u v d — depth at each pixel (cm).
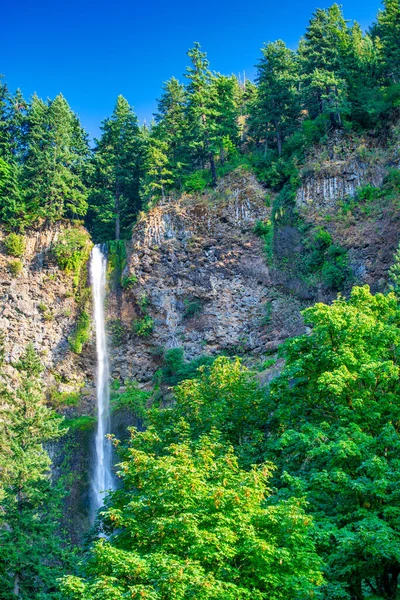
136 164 7138
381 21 6669
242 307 5656
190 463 1753
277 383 2412
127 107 7381
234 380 2731
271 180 6047
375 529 1633
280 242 5675
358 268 5028
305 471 2089
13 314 6197
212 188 6291
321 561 1573
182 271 6012
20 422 3106
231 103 6888
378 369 2067
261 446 2380
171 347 5834
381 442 1922
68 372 6081
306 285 5350
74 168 7306
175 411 2684
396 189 5203
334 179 5600
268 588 1537
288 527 1575
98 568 1562
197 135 6481
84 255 6488
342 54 6178
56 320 6234
